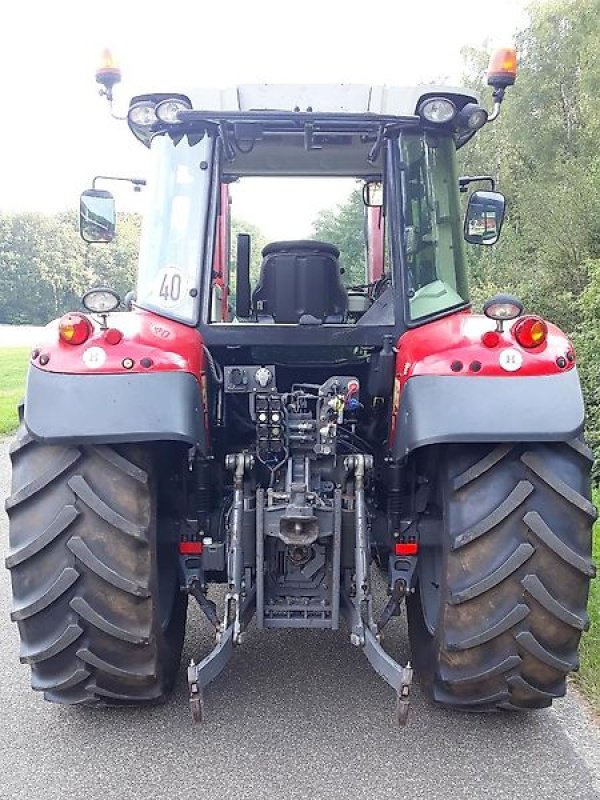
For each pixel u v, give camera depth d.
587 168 15.28
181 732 3.05
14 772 2.80
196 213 3.28
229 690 3.38
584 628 2.78
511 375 2.74
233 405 3.47
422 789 2.68
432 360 2.82
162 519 3.20
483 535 2.76
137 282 3.33
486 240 4.16
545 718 3.14
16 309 58.03
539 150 22.89
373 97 3.49
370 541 3.23
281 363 3.43
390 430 3.21
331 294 3.72
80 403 2.70
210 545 3.21
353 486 3.12
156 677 2.97
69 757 2.89
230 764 2.84
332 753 2.90
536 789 2.68
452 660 2.87
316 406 3.29
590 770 2.79
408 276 3.27
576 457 2.82
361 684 3.43
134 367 2.76
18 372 18.92
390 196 3.30
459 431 2.66
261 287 3.73
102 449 2.81
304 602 3.04
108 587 2.79
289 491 2.99
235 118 3.13
